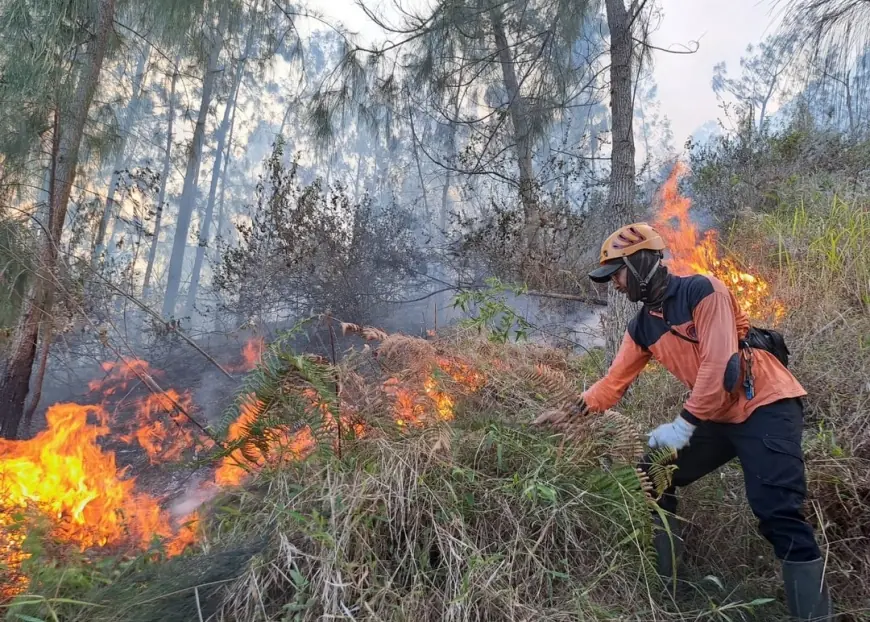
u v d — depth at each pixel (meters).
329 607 1.77
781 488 1.92
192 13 6.83
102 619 1.94
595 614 1.86
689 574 2.26
